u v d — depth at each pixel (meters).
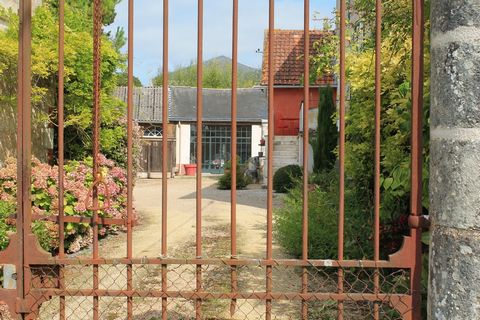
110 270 5.36
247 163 20.86
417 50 2.50
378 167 2.54
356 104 5.30
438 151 2.32
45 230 5.28
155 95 27.44
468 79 2.21
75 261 2.58
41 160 8.20
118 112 9.03
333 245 5.00
